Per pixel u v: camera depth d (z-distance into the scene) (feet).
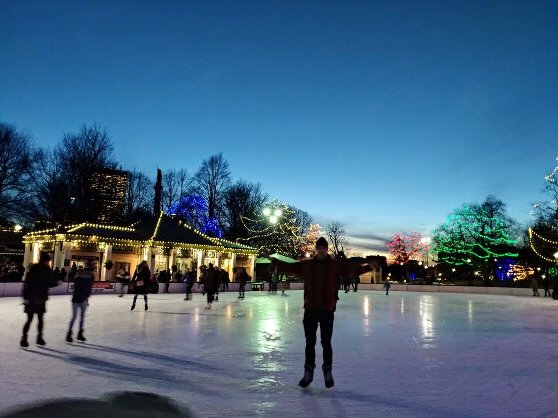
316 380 21.53
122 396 18.04
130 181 205.87
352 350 31.17
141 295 99.81
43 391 18.57
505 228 203.00
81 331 32.94
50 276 30.73
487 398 18.66
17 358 25.63
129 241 123.13
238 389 19.54
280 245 195.42
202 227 199.62
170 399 17.79
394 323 50.72
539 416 16.28
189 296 88.94
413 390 19.88
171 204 213.66
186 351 28.89
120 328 40.57
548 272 198.39
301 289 169.27
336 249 276.41
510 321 55.93
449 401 18.13
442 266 253.24
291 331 40.16
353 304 88.02
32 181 158.40
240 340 34.12
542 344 35.37
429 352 30.63
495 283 205.36
